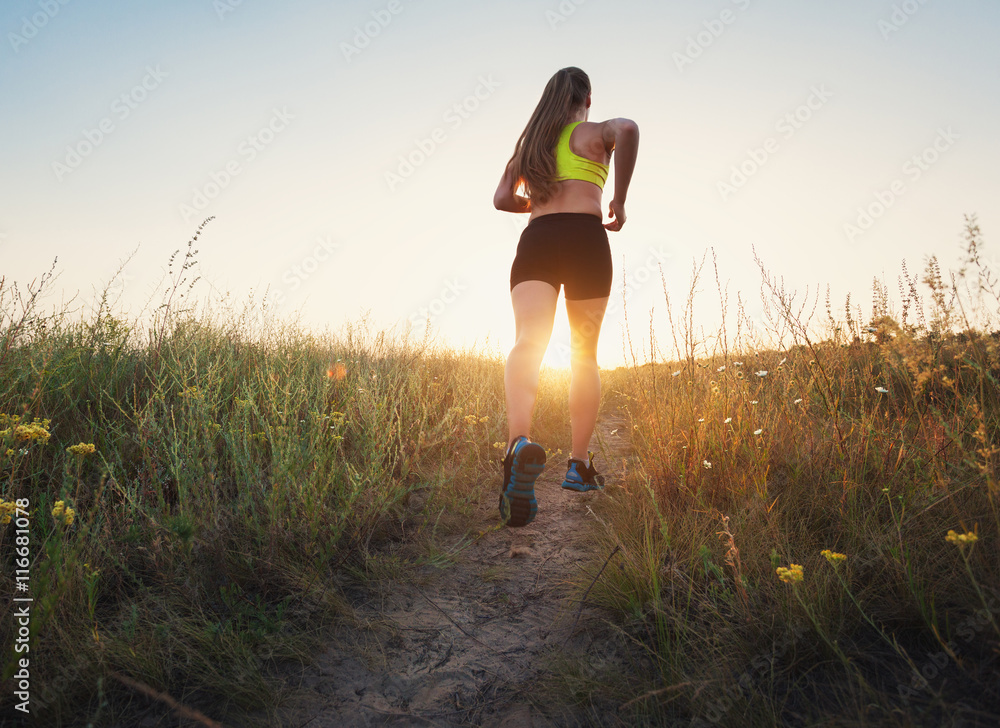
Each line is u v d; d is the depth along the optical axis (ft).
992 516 5.36
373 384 10.48
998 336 6.82
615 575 6.02
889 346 7.54
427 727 4.55
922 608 4.56
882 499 6.36
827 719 4.00
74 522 6.38
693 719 4.21
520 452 6.57
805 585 5.12
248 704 4.66
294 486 7.06
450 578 6.82
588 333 7.97
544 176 7.95
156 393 8.25
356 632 5.71
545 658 5.31
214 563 6.08
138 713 4.46
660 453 8.22
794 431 8.11
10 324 8.92
